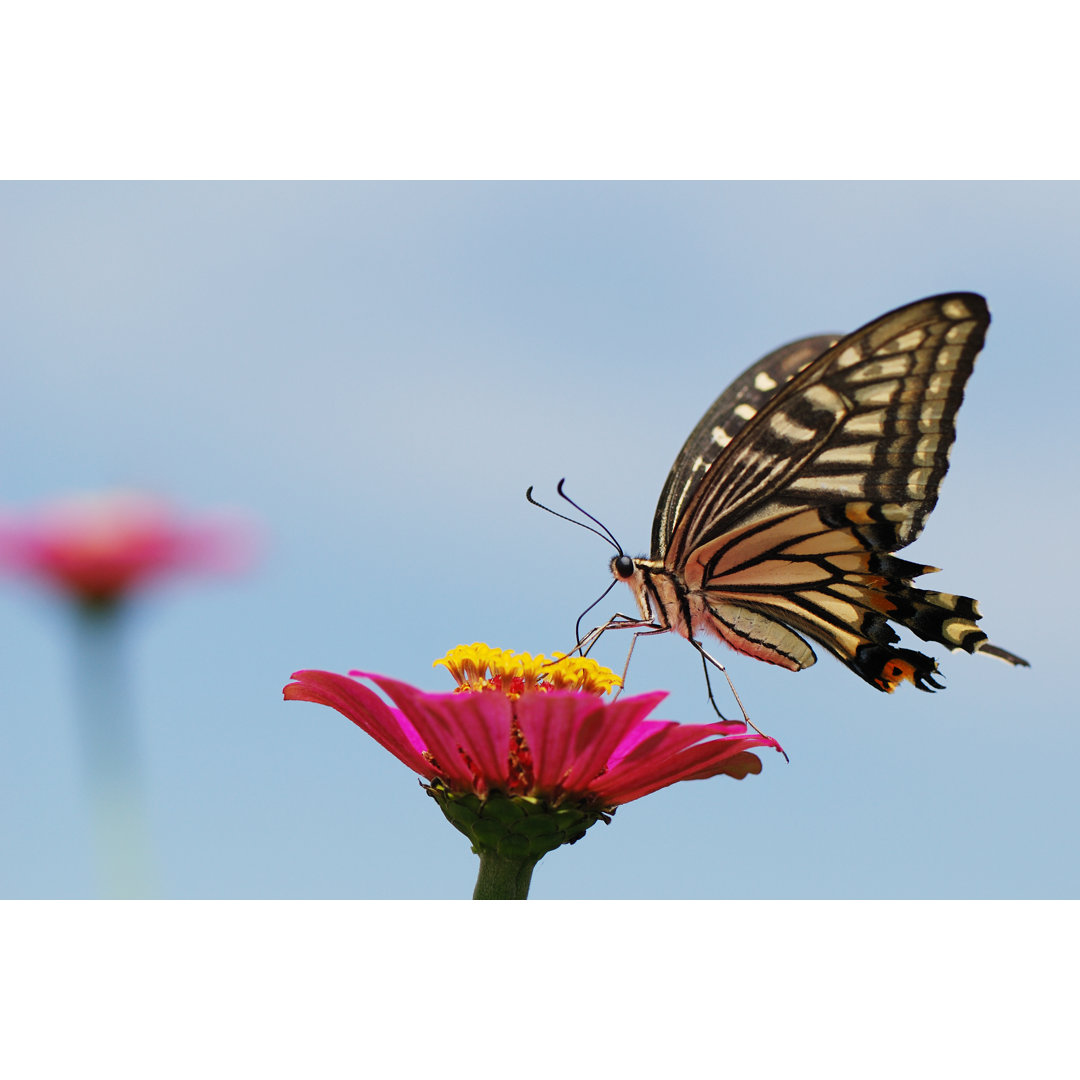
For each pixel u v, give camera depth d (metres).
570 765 0.52
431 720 0.52
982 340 0.56
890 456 0.56
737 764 0.54
